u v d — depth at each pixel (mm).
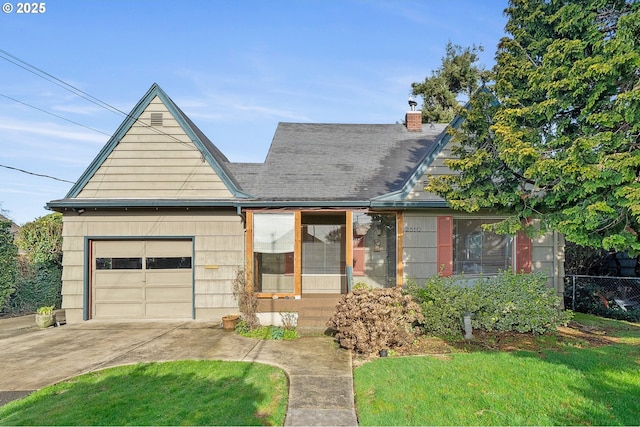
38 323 9141
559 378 5316
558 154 5715
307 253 11844
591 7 5574
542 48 6371
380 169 11211
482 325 7699
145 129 10273
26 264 12016
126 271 10133
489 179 6930
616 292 10844
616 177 4938
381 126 13992
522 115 6121
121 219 10078
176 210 10102
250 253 9734
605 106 5434
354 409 4609
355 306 7086
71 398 5027
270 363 6305
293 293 9625
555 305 8102
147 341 7809
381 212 10234
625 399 4629
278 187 10367
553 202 6020
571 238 5559
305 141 12750
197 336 8195
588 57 5387
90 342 7789
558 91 5641
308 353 6871
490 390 4957
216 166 10219
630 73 5059
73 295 9906
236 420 4324
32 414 4559
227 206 9820
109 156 10234
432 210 9867
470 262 10234
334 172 11070
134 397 5016
